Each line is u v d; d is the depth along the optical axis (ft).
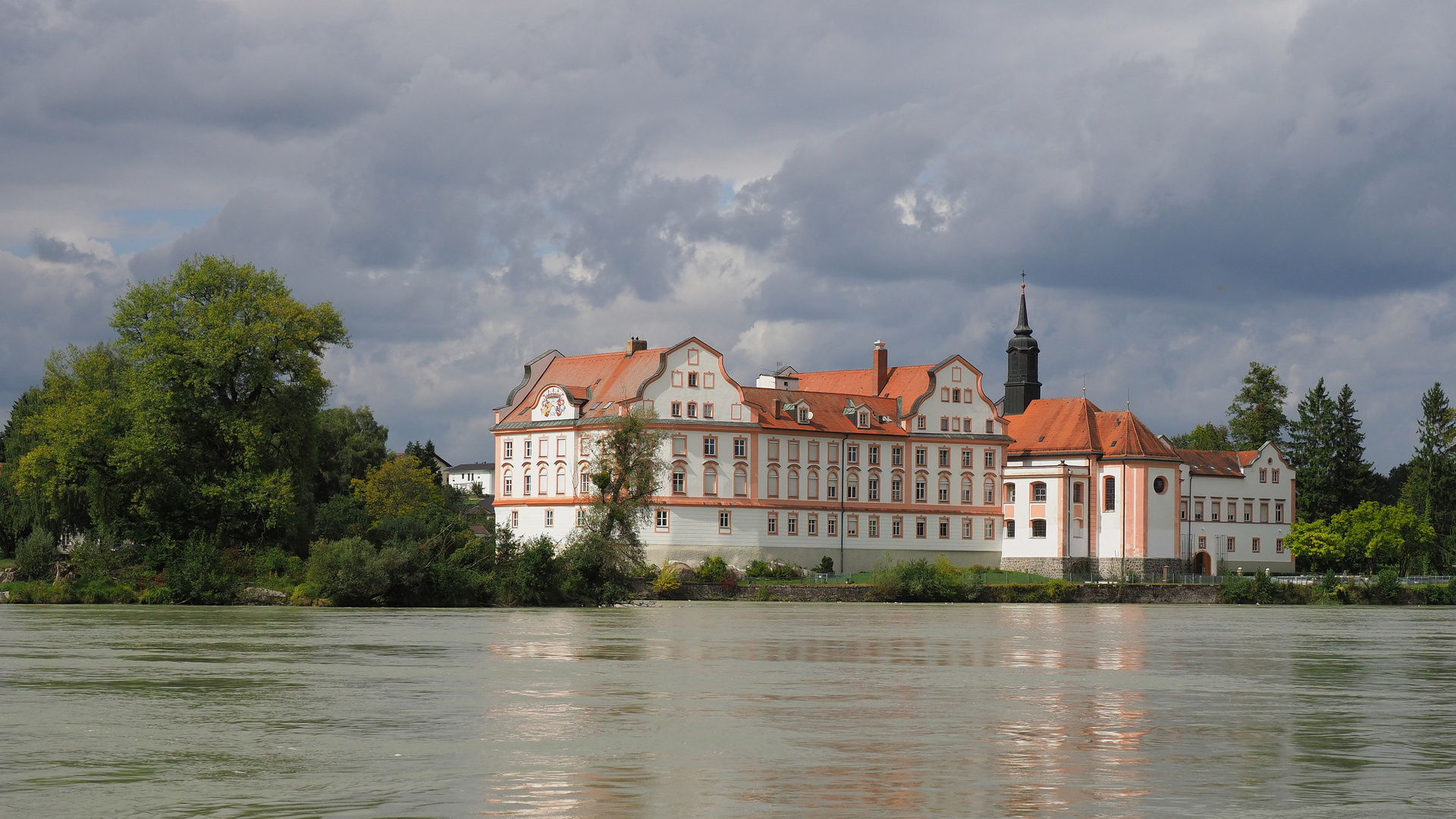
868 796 90.68
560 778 96.32
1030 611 379.96
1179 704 144.25
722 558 466.29
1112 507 536.83
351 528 413.39
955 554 522.06
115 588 335.06
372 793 90.79
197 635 224.12
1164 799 91.25
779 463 484.74
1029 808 87.56
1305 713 138.21
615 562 375.66
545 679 160.35
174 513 356.18
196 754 105.50
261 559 346.33
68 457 356.38
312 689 147.02
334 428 578.66
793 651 208.74
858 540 499.92
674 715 128.88
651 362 475.72
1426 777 100.37
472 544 351.67
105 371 397.60
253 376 360.07
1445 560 616.39
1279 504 604.08
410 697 140.97
